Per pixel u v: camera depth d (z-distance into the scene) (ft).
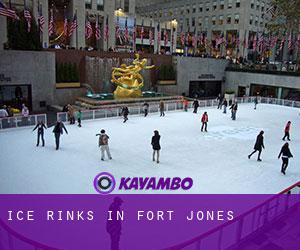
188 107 95.20
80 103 90.79
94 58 102.01
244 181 38.68
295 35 159.02
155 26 179.42
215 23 219.41
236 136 62.18
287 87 117.19
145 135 60.23
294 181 39.22
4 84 81.15
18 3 120.78
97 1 148.77
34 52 84.89
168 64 123.03
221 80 138.92
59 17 148.46
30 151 47.88
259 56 195.21
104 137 43.96
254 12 204.85
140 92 99.35
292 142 59.11
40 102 88.28
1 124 59.57
